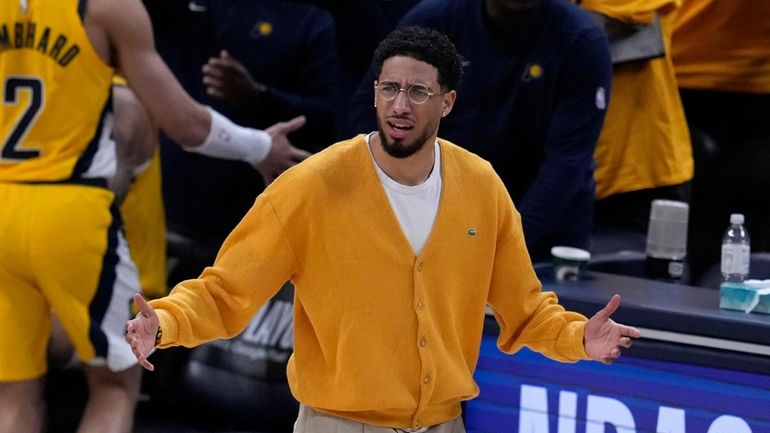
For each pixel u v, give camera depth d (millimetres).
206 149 15562
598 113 15180
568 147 15117
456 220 9750
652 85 18891
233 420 16328
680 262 16219
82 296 14406
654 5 18125
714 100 20828
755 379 12500
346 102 18875
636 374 13008
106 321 14602
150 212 16391
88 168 14453
